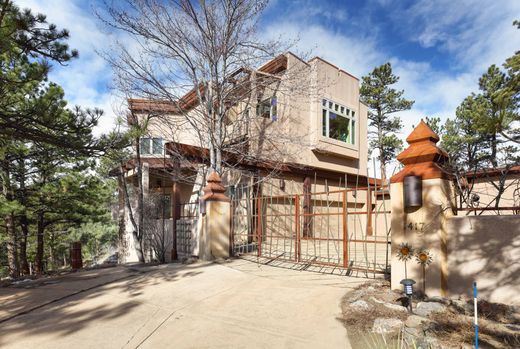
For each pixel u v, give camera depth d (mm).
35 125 8266
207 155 11953
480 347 2996
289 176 14125
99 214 18688
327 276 6492
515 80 4207
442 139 18156
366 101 28969
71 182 15047
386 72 28031
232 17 10703
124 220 15766
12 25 6883
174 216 11422
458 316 3680
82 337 3939
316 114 14555
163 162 13344
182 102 12797
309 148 14422
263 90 13477
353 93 16797
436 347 3057
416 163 5043
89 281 7203
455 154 5188
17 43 7418
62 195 15195
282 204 13578
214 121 11562
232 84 12281
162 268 8422
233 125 13375
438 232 4586
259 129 13188
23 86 8898
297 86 12375
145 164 13648
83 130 8359
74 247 11922
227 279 6609
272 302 5000
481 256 4254
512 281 3963
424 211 4766
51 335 4012
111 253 21453
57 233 23672
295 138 12688
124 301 5422
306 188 14250
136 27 10305
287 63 13422
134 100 11938
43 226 17734
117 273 8250
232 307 4898
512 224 4055
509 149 4828
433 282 4586
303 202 13680
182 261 9461
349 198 16469
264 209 12711
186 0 10086
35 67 7855
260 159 12281
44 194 14828
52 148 10242
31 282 7633
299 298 5086
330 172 15469
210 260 9133
